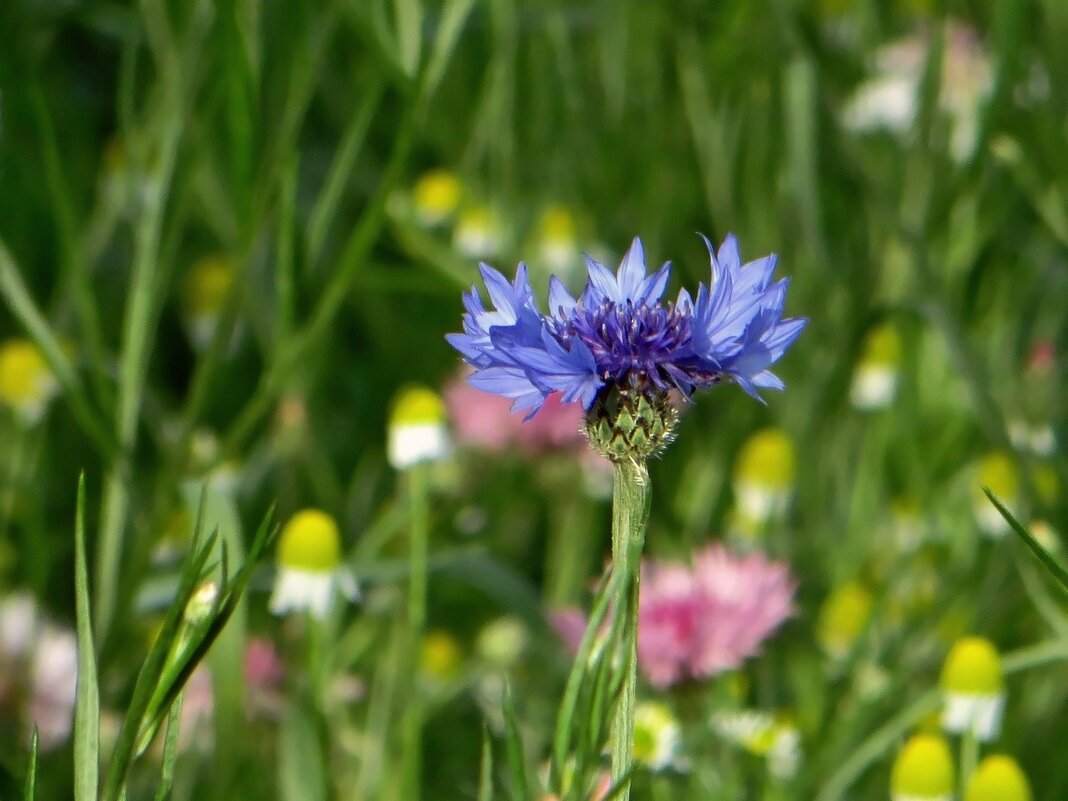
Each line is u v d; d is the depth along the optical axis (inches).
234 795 15.9
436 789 18.4
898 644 18.2
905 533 20.2
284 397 20.7
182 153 17.3
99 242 20.3
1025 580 17.1
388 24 17.0
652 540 21.4
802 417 21.4
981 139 19.0
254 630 19.4
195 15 16.4
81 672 11.9
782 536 19.9
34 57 16.9
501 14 22.0
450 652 19.1
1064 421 20.9
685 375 12.1
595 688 11.2
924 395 22.0
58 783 16.9
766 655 18.4
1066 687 18.8
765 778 16.7
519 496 21.6
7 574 20.1
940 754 15.1
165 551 18.9
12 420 20.2
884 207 20.1
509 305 12.4
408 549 21.0
